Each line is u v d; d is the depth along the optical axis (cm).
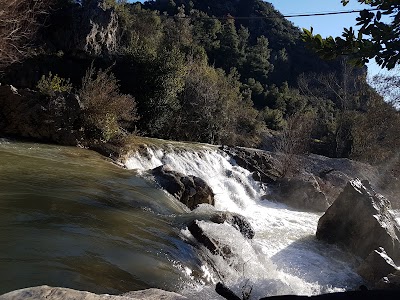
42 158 1049
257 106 4625
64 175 901
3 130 1295
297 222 1387
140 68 2194
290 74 6022
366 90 3183
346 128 3209
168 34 3503
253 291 610
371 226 1019
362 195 1089
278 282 671
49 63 2139
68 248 516
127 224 687
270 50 5984
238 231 850
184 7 5478
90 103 1431
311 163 2289
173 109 2317
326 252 1048
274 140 3316
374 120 2719
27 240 507
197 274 599
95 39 2327
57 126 1334
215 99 2712
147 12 3428
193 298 495
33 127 1309
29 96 1338
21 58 2016
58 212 641
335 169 2284
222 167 1852
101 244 564
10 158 971
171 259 605
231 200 1582
